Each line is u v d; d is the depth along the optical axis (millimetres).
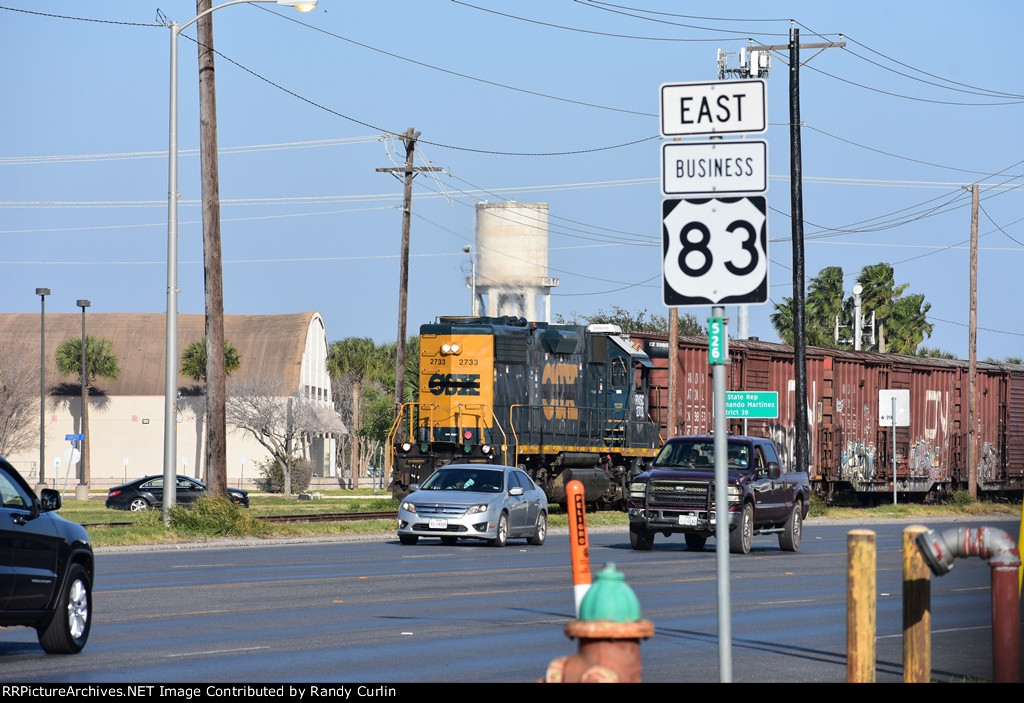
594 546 88812
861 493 161125
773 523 86125
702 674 35094
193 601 51562
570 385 122562
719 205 27969
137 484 136625
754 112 28188
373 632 42812
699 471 83688
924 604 28438
